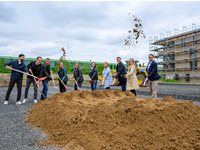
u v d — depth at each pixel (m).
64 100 3.95
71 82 18.22
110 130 2.30
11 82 5.05
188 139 2.10
